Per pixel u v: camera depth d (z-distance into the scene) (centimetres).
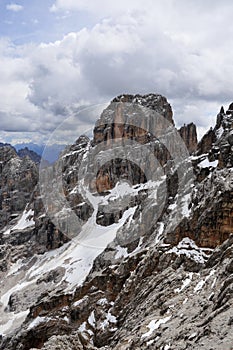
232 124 9912
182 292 5500
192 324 3734
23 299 14138
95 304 8669
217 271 4959
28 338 9288
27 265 18575
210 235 6894
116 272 8912
